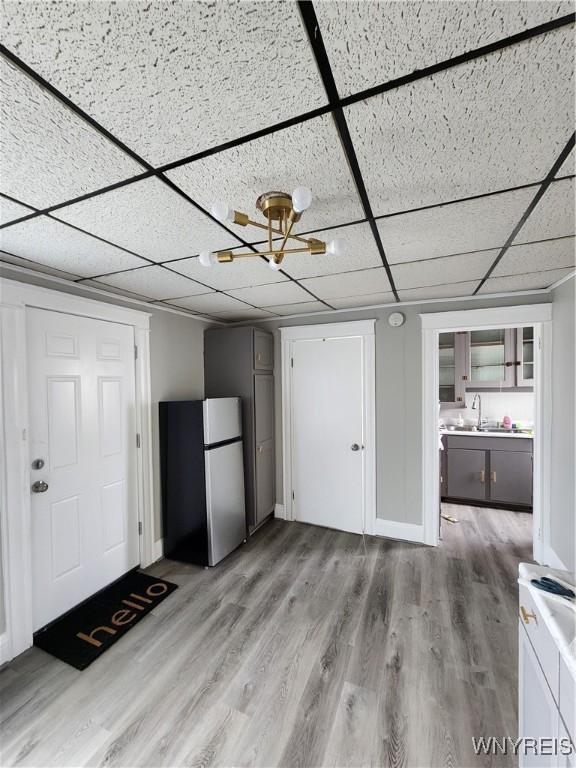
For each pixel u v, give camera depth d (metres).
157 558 2.82
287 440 3.54
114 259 1.80
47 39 0.64
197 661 1.78
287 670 1.71
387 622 2.04
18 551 1.85
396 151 0.98
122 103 0.78
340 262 1.91
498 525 3.40
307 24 0.62
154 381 2.86
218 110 0.81
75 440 2.21
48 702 1.56
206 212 1.31
